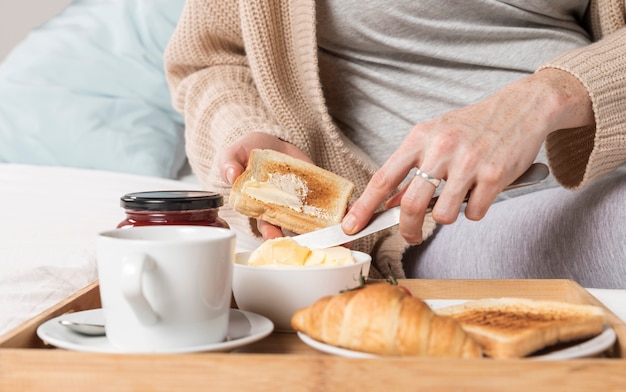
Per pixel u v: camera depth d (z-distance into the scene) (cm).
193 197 74
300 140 110
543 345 54
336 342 54
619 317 68
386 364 47
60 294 100
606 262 88
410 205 73
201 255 55
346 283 67
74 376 49
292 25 113
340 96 120
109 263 54
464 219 105
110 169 178
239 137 104
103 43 195
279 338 65
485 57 109
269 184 81
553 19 111
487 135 74
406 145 74
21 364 49
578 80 83
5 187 149
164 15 193
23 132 181
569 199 95
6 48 236
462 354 50
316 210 82
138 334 54
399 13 108
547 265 93
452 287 77
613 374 47
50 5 236
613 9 106
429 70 112
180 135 188
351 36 113
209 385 48
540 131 78
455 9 108
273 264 69
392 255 103
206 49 128
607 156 87
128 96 188
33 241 108
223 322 58
